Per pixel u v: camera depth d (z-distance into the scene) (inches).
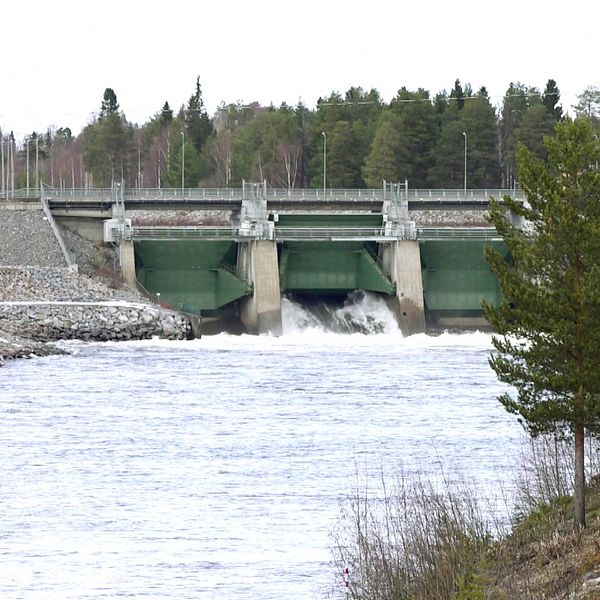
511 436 5703.7
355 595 3494.1
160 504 4658.0
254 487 4886.8
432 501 4099.4
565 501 3875.5
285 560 4020.7
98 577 3885.3
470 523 3821.4
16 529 4362.7
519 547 3602.4
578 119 3730.3
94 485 4923.7
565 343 3631.9
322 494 4768.7
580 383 3597.4
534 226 3794.3
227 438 5748.0
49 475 5073.8
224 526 4377.5
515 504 4291.3
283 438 5743.1
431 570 3474.4
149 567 3973.9
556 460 4062.5
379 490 4781.0
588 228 3602.4
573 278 3661.4
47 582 3846.0
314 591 3750.0
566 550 3462.1
